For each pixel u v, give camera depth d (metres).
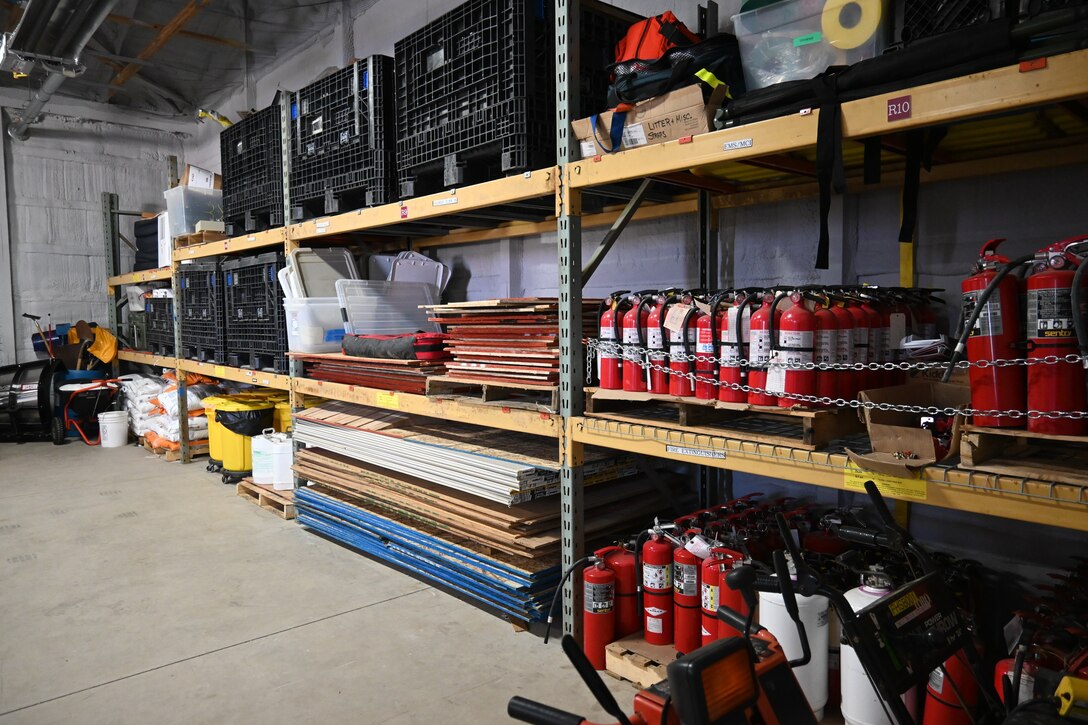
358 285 4.06
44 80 6.48
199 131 8.96
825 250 1.94
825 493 3.02
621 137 2.39
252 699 2.38
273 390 5.83
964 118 1.69
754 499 3.24
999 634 2.49
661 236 3.53
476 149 2.99
